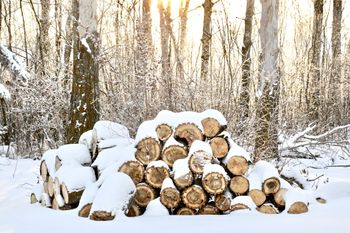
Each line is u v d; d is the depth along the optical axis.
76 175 5.86
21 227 4.93
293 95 9.57
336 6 16.45
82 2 8.74
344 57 16.23
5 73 12.38
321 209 5.58
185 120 5.90
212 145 5.87
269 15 9.09
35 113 11.59
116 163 5.82
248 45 12.25
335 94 14.24
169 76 7.91
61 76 10.94
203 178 5.50
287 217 5.18
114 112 8.34
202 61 12.59
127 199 5.33
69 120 8.73
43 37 13.95
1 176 8.88
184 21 19.48
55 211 5.77
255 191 5.68
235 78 7.68
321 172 8.77
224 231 4.54
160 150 5.80
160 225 4.83
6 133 13.08
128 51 8.95
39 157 11.89
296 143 9.48
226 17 8.04
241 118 7.54
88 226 4.86
